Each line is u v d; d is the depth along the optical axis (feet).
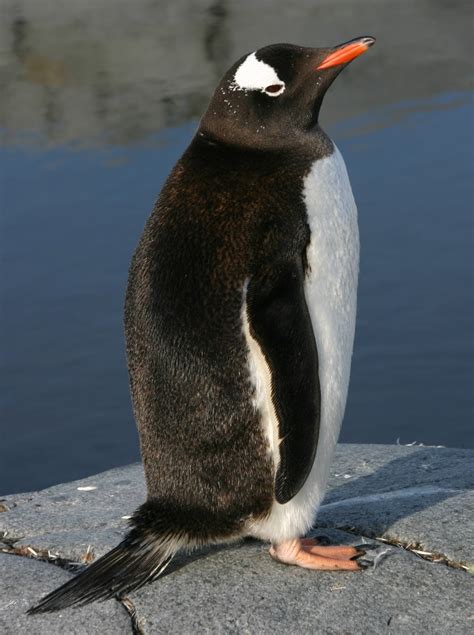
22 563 31.55
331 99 118.93
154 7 168.96
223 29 155.63
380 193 90.53
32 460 62.95
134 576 28.96
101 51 147.33
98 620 28.07
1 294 78.59
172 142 105.50
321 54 30.37
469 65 128.88
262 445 28.81
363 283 78.43
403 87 121.60
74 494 38.78
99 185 95.25
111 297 77.82
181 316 28.43
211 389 28.35
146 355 28.89
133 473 41.42
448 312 74.54
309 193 29.35
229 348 28.32
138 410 29.40
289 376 28.22
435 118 107.86
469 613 27.68
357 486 38.22
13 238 85.92
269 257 28.63
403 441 63.16
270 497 29.27
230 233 28.76
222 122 30.48
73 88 131.03
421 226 84.69
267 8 163.63
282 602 28.45
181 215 29.27
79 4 173.47
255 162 29.86
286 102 30.12
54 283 79.41
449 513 32.55
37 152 105.91
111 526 34.60
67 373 70.85
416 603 28.22
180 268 28.68
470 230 83.51
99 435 65.16
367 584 29.12
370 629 27.22
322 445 30.35
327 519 33.09
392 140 102.27
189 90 126.62
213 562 30.68
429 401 66.95
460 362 69.97
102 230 86.38
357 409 66.80
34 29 161.17
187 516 29.14
